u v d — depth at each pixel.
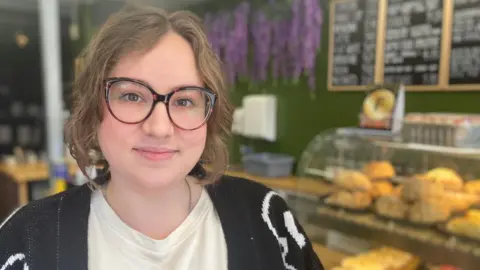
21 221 0.69
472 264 1.25
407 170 1.66
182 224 0.72
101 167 0.75
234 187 0.81
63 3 4.43
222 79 0.70
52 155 3.56
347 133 1.97
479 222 1.29
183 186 0.74
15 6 4.32
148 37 0.60
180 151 0.63
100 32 0.64
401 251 1.58
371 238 1.53
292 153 3.00
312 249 0.83
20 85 4.76
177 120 0.62
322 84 2.72
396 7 2.22
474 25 1.89
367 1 2.38
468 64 1.93
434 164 1.59
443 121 1.58
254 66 3.28
